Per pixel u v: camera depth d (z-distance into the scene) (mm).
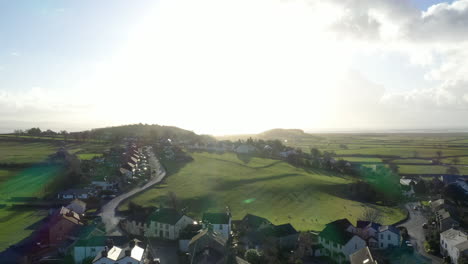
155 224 95750
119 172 172000
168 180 171000
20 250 79625
